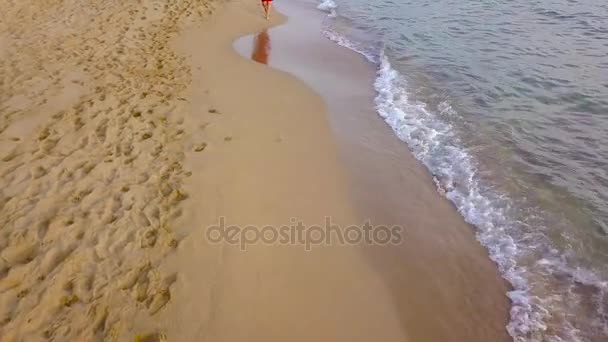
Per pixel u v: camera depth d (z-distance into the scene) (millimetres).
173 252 4219
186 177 5191
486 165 6191
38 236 4211
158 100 6789
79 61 7828
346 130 6969
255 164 5660
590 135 6750
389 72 8891
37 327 3471
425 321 4082
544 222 5191
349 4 13422
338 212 5219
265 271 4262
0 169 5031
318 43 10414
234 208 4879
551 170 6047
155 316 3645
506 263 4703
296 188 5441
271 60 9227
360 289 4293
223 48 9359
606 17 11289
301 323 3863
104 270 3963
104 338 3445
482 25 11172
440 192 5770
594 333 3963
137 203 4723
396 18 12008
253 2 12750
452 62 9203
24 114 6113
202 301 3832
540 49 9656
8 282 3768
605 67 8750
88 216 4488
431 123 7188
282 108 7168
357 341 3816
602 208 5359
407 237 5020
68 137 5688
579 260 4688
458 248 4910
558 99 7723
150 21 10133
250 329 3711
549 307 4211
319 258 4559
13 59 7699
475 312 4191
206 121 6375
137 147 5613
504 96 7867
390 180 5941
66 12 10062
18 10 9859
